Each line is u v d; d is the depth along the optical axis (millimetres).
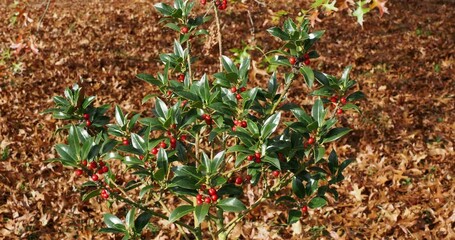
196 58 1514
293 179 1298
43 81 3322
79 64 3660
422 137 2627
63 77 3408
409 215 1910
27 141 2502
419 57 4012
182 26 1451
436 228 1877
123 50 4090
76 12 5324
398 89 3305
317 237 1843
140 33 4582
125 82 3348
